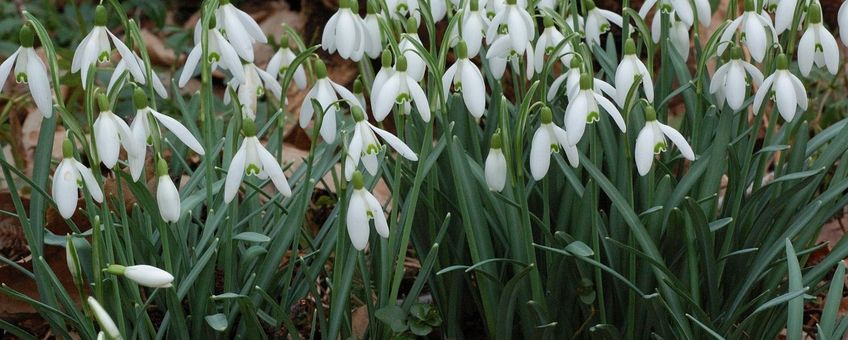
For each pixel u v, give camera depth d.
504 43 2.23
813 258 3.36
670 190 2.38
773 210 2.38
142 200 2.12
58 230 2.90
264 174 1.97
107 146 1.82
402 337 2.40
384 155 2.37
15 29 5.02
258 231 2.46
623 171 2.38
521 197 2.14
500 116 2.04
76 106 4.18
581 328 2.42
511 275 2.47
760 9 2.25
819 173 2.36
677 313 2.29
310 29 4.80
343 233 2.13
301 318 2.76
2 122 3.96
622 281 2.36
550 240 2.28
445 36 2.15
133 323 2.26
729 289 2.50
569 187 2.40
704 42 4.22
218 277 2.41
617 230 2.34
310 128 4.01
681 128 2.64
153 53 4.92
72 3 4.84
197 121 3.81
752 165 2.59
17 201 2.11
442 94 2.09
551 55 2.15
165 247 2.07
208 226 2.22
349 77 4.47
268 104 3.96
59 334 2.23
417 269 3.13
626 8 2.40
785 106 2.11
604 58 2.60
